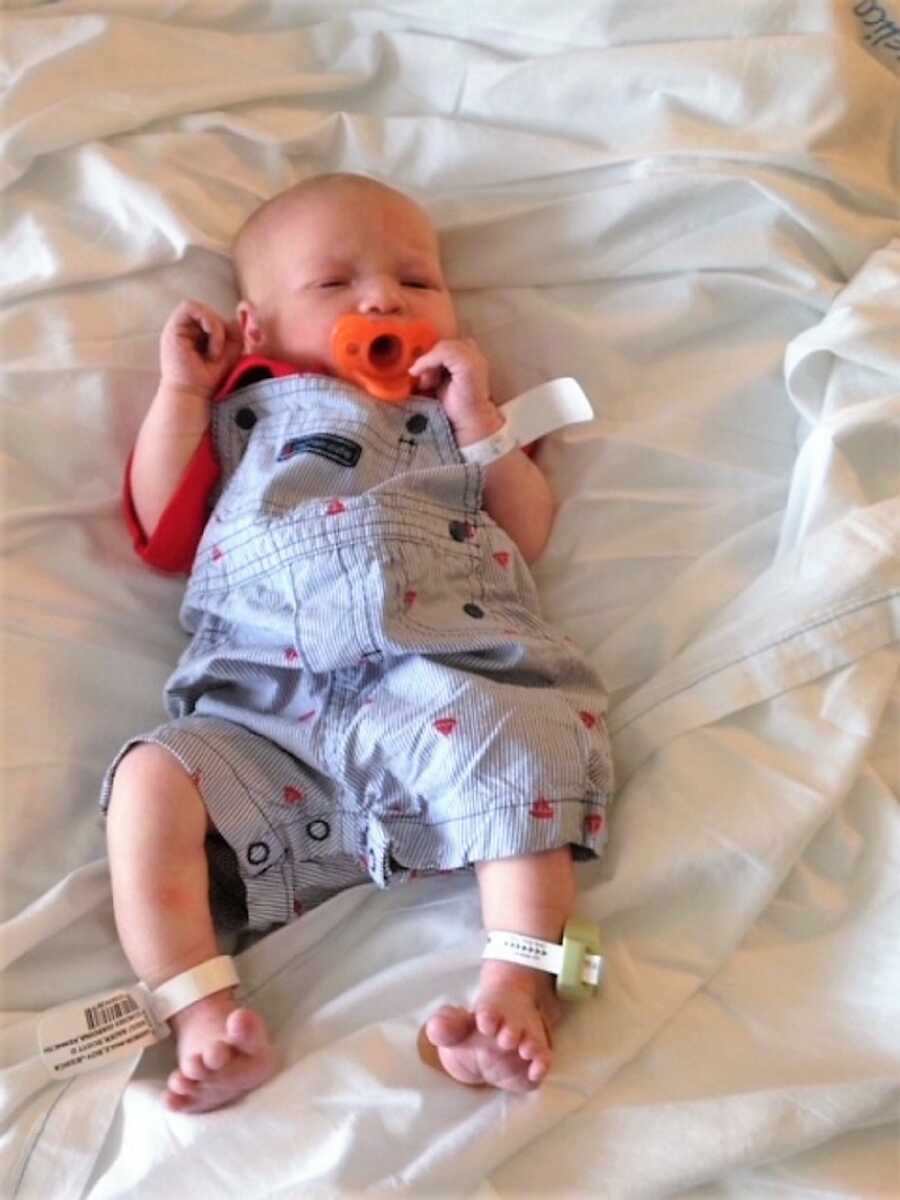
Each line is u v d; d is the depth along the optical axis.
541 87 1.08
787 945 0.81
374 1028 0.76
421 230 1.05
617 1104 0.73
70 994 0.81
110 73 1.08
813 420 0.97
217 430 0.99
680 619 0.93
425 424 0.98
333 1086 0.73
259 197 1.10
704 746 0.85
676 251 1.05
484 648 0.87
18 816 0.86
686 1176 0.70
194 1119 0.73
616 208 1.05
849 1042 0.75
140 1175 0.71
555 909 0.78
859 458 0.93
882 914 0.80
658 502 0.99
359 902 0.85
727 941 0.80
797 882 0.82
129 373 1.01
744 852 0.81
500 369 1.07
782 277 1.04
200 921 0.79
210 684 0.90
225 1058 0.72
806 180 1.05
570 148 1.08
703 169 1.04
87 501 0.97
